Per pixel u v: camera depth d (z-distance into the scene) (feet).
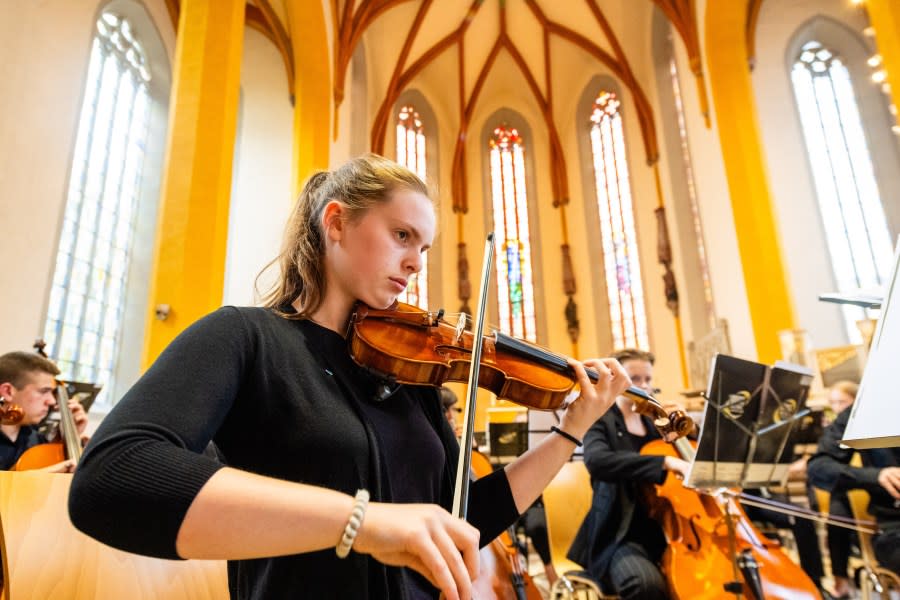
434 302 54.70
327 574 3.13
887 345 3.38
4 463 11.23
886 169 33.24
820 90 35.73
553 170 58.59
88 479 2.18
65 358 23.47
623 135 52.95
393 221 3.94
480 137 61.52
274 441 3.22
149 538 2.11
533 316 55.01
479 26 56.13
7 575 3.68
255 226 33.32
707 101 36.68
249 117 35.55
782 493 14.34
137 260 28.27
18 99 20.74
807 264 32.65
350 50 42.29
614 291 51.72
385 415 3.81
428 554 2.19
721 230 35.04
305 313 3.93
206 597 4.61
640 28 49.96
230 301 31.65
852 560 14.56
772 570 8.25
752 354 30.76
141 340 27.30
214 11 21.71
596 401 4.50
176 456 2.24
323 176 4.46
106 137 26.94
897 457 11.41
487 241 4.96
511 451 18.52
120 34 28.14
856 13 35.29
